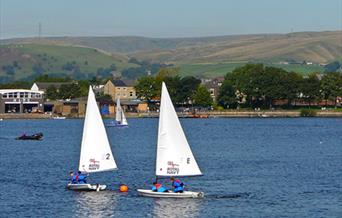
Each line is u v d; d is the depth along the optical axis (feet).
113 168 382.83
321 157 590.14
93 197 362.12
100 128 381.40
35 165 521.65
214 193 378.12
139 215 321.73
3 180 431.84
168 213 325.01
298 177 447.83
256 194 376.48
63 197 363.97
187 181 425.69
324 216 322.96
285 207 341.82
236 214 324.80
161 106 360.07
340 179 437.99
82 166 384.06
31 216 321.93
